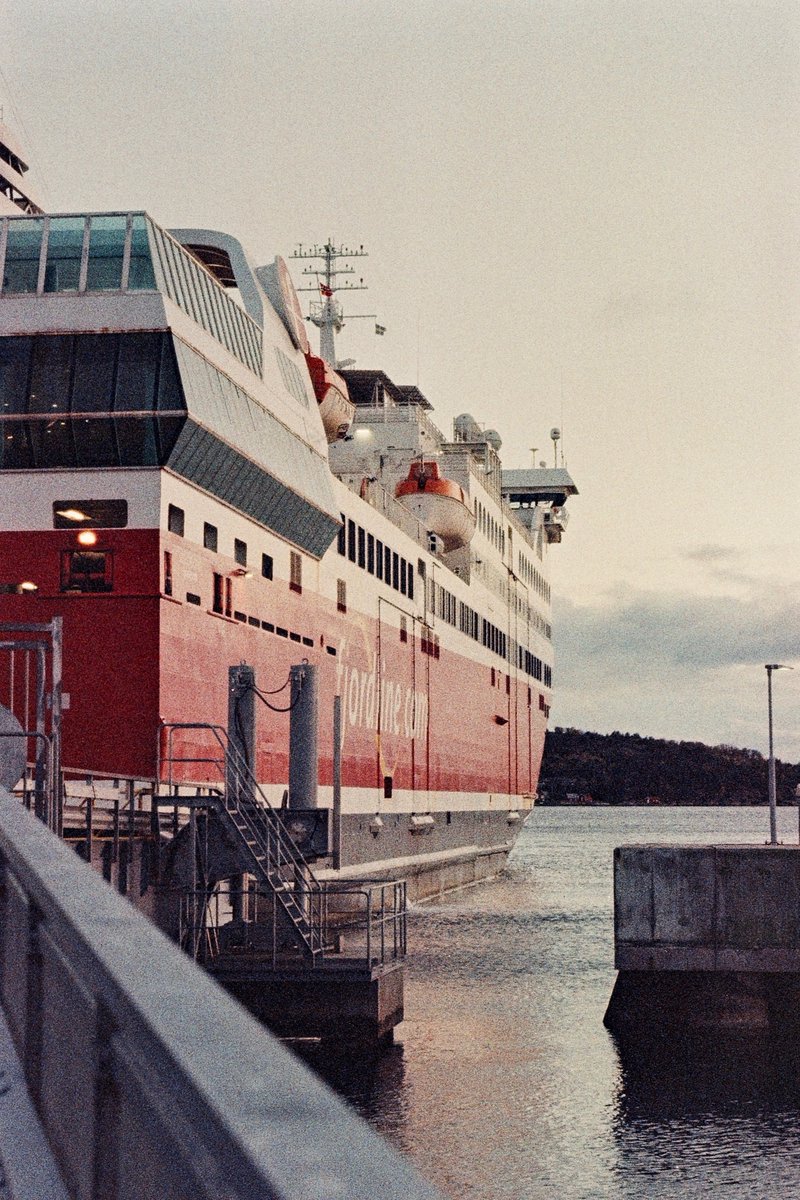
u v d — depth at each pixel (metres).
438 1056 36.97
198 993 2.69
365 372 101.44
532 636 130.50
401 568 80.06
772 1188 25.95
